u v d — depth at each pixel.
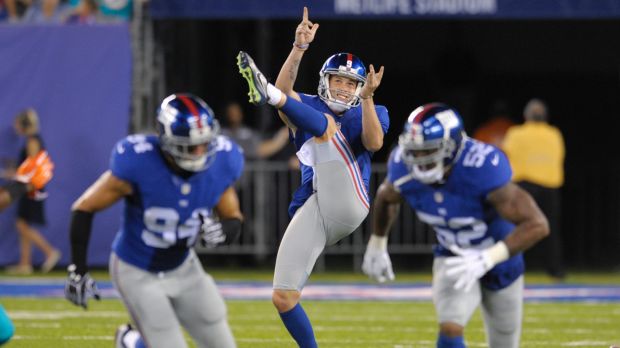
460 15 40.69
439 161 17.45
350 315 31.62
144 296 16.70
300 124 18.89
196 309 17.12
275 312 32.03
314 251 19.84
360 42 56.03
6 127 41.56
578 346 25.95
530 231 17.56
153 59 42.91
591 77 59.28
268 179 44.34
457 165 17.77
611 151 59.81
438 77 53.66
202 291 17.16
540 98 59.28
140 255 16.78
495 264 17.58
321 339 26.83
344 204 19.70
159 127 16.16
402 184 18.39
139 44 42.34
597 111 59.56
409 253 46.12
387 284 40.72
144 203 16.58
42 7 44.38
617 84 59.31
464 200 17.88
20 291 36.59
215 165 16.83
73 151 41.62
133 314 16.86
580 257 50.53
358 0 40.56
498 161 17.78
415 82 57.28
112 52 41.72
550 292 38.00
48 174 19.22
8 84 41.62
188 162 16.25
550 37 56.94
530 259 49.00
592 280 42.69
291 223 20.06
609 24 56.84
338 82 20.02
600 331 28.52
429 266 47.97
